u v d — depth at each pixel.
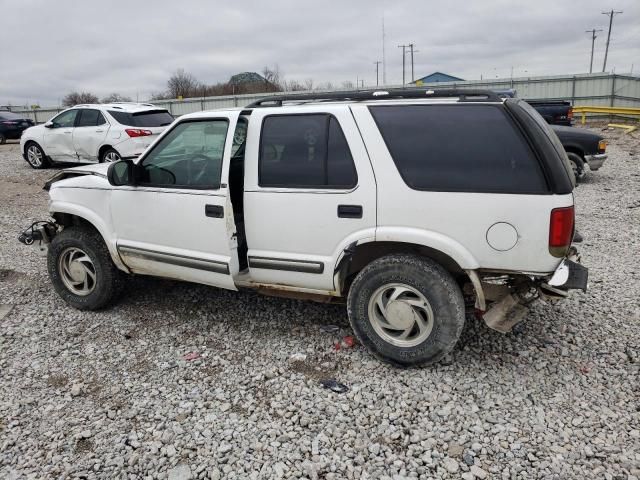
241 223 3.94
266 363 3.70
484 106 3.21
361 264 3.72
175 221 4.01
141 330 4.26
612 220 7.45
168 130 4.05
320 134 3.53
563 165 3.17
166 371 3.63
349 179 3.44
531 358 3.65
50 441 2.93
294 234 3.64
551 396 3.21
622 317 4.23
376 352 3.56
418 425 2.98
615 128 21.42
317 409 3.14
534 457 2.70
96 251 4.44
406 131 3.33
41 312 4.66
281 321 4.34
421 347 3.39
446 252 3.23
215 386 3.43
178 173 4.02
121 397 3.33
